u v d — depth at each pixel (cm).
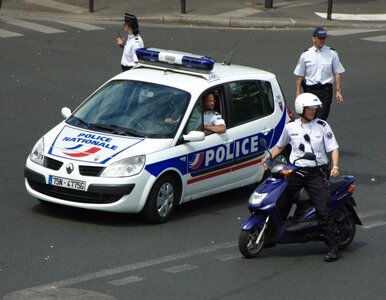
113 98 2342
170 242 2052
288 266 1916
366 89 3841
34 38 4462
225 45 4500
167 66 2428
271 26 5084
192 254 1973
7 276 1772
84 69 3922
